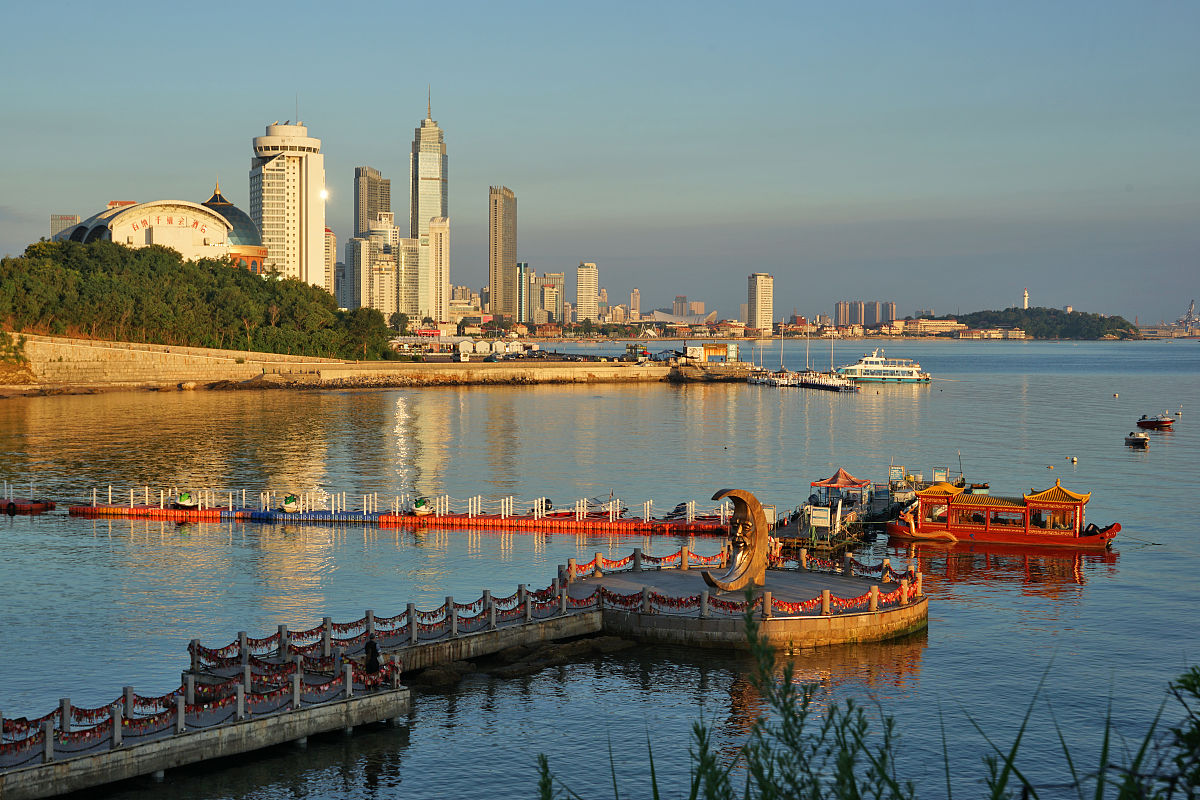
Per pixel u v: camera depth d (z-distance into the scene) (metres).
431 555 100.25
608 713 58.94
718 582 74.81
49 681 63.28
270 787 48.88
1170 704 60.75
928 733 56.38
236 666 59.28
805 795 15.06
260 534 109.50
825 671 66.06
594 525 113.94
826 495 130.38
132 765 47.66
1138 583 91.06
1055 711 59.66
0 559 96.50
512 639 68.81
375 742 54.28
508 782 50.22
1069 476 154.00
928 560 101.38
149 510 118.12
